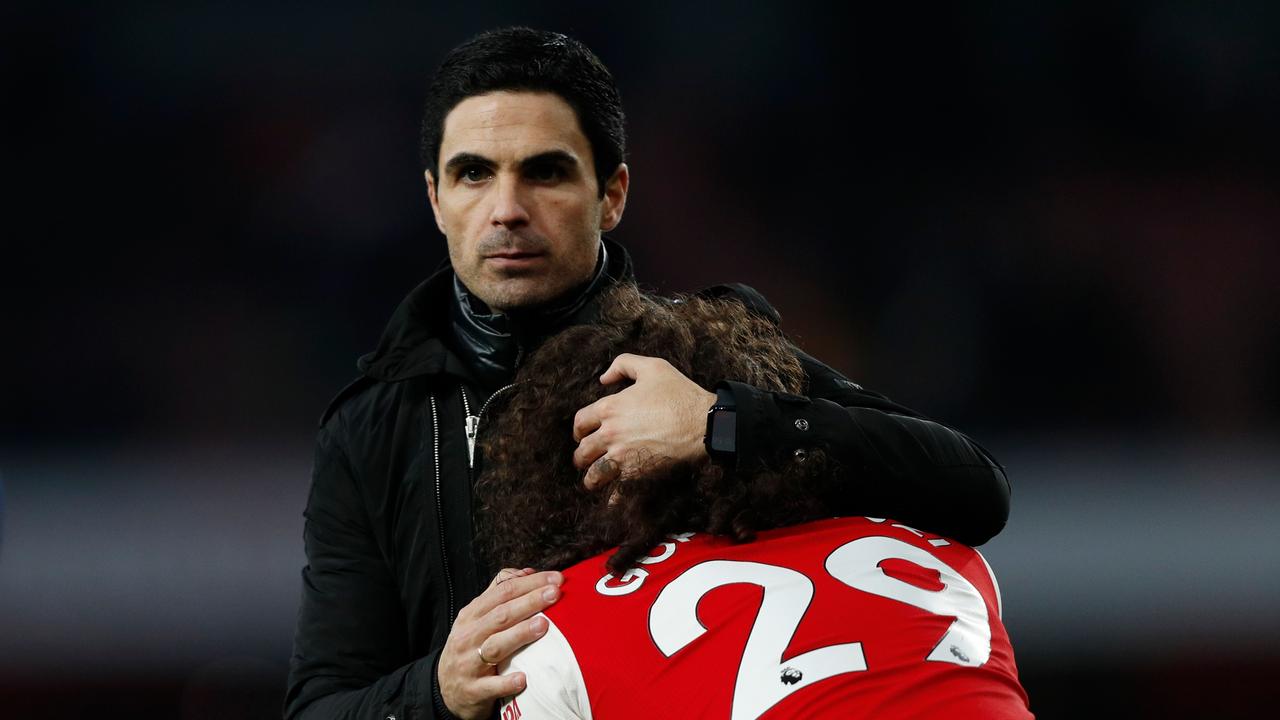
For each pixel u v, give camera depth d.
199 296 27.20
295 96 27.30
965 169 28.48
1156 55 28.14
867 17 28.27
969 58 28.34
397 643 5.55
